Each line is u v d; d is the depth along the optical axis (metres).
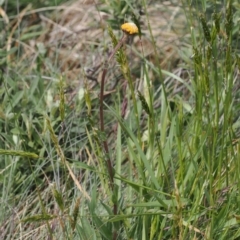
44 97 6.12
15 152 3.81
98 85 6.41
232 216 4.37
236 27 6.06
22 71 6.94
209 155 4.27
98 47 6.94
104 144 4.23
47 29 7.70
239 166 4.31
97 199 4.89
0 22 7.48
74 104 6.13
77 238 4.62
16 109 6.04
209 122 4.36
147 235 4.51
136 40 7.26
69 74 7.06
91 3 7.85
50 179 5.50
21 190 5.36
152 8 7.54
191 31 4.63
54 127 5.82
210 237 4.23
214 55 4.39
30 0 7.88
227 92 4.29
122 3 6.67
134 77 6.75
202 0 4.63
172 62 6.94
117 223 4.39
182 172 4.46
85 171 5.35
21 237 4.79
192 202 4.38
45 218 3.87
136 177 4.93
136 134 5.59
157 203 4.27
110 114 6.07
